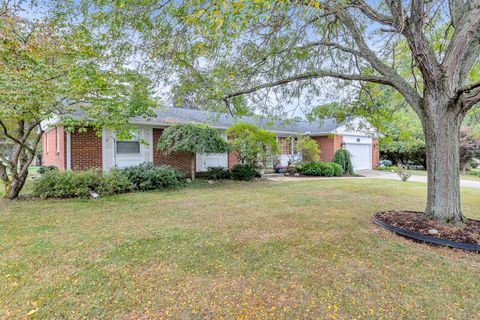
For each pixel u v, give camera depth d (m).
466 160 15.87
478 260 3.18
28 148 6.87
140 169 8.93
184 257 3.22
